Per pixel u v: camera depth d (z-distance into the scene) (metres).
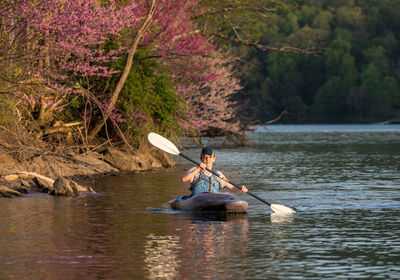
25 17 20.22
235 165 34.72
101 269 10.60
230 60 45.28
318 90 191.25
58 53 22.56
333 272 10.47
